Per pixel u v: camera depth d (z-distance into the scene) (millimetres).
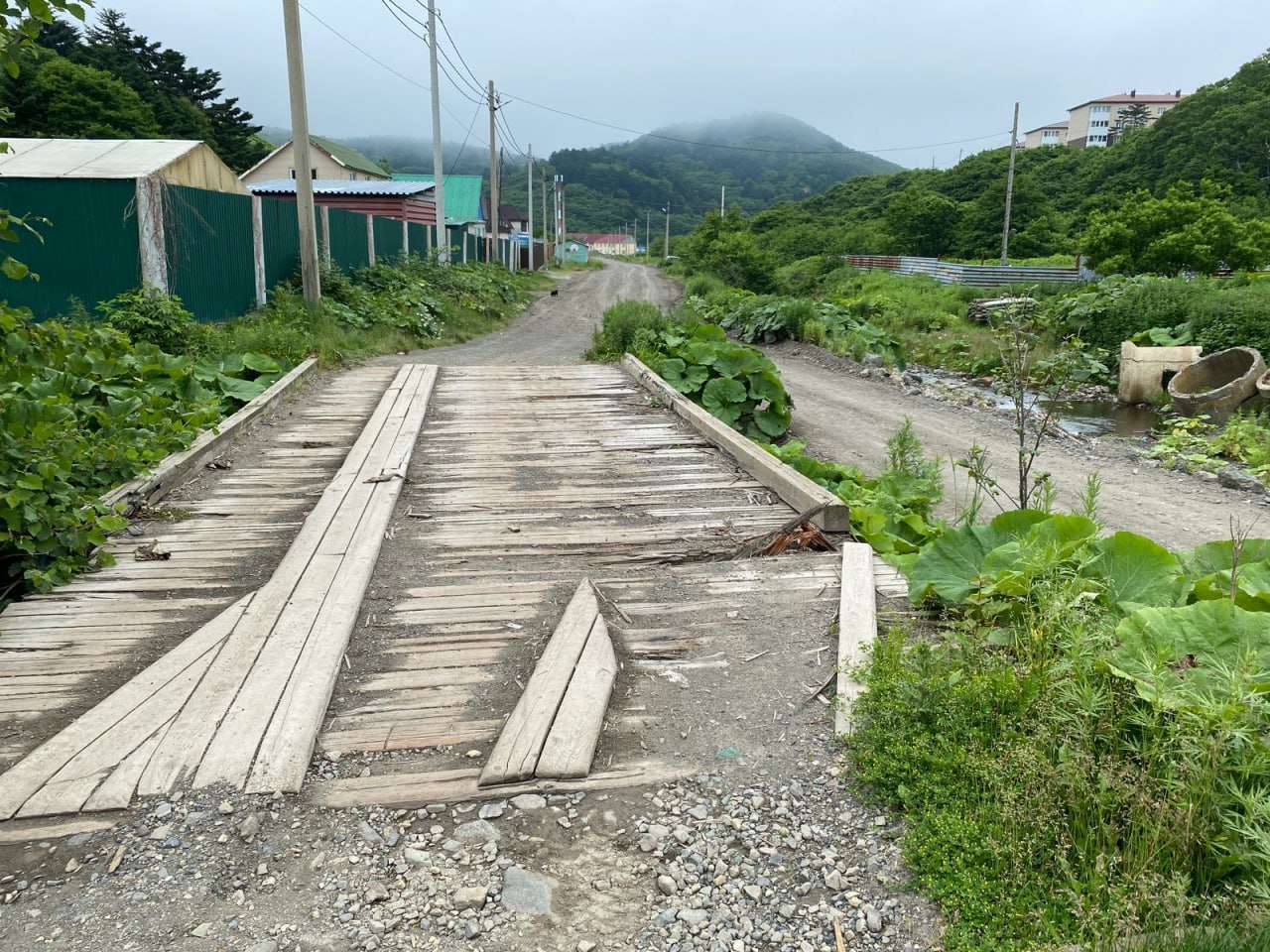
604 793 2666
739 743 2930
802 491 5289
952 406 13406
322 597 3914
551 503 5559
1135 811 2203
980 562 3871
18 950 2074
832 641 3643
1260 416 11508
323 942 2113
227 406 8359
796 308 20344
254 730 2887
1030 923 2053
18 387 5410
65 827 2473
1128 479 9406
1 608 4082
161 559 4500
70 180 11047
